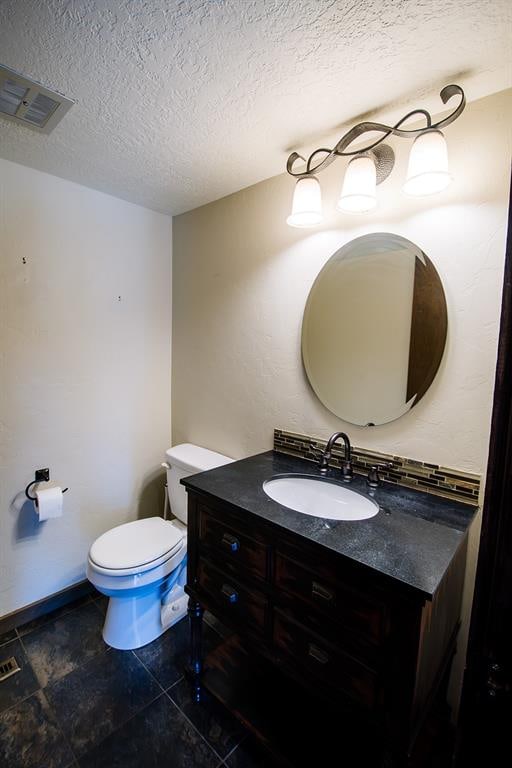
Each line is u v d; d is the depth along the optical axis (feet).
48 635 5.67
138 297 7.03
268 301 5.71
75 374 6.29
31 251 5.58
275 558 3.49
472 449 3.88
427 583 2.56
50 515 5.61
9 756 3.95
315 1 2.63
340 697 3.05
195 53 3.16
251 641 3.77
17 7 2.74
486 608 2.44
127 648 5.41
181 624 5.99
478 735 2.53
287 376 5.54
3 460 5.57
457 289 3.87
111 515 7.03
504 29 2.81
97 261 6.36
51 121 4.20
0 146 4.82
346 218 4.70
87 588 6.67
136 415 7.25
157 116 4.08
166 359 7.65
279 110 3.93
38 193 5.55
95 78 3.48
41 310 5.78
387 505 3.86
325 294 4.97
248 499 3.90
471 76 3.34
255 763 3.95
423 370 4.13
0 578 5.66
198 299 6.96
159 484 7.80
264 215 5.68
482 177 3.66
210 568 4.23
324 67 3.28
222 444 6.72
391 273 4.34
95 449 6.68
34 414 5.85
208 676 4.77
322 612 3.15
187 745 4.10
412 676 2.63
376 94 3.64
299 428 5.45
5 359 5.48
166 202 6.62
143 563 5.16
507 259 2.24
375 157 4.25
